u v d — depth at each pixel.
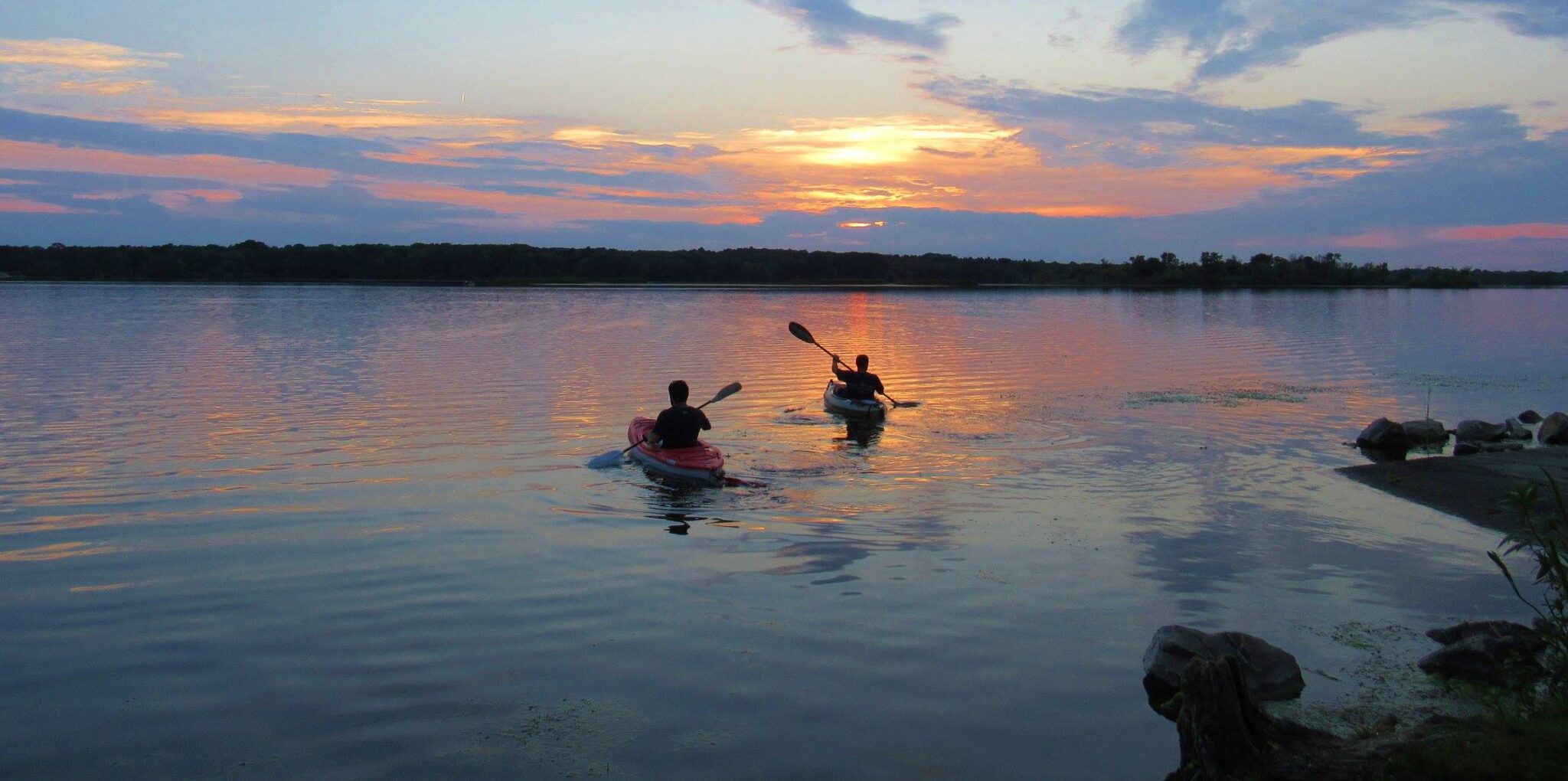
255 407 17.17
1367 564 8.80
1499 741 4.71
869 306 56.25
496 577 8.36
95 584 8.17
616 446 13.96
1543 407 18.50
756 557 8.92
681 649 6.89
